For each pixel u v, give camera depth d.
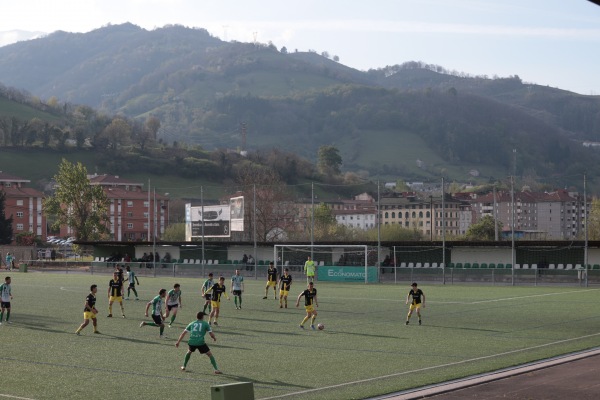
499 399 21.61
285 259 95.94
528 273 78.25
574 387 23.14
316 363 28.70
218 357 30.25
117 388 24.03
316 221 151.38
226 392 17.75
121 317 45.56
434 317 45.28
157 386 24.36
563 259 83.06
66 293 64.81
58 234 184.25
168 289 70.75
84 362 29.08
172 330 39.03
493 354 30.48
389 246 90.25
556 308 50.62
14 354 31.06
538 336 36.16
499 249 86.00
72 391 23.56
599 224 128.62
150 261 105.75
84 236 129.50
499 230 155.50
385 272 84.31
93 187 130.62
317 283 81.31
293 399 22.12
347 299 58.84
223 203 148.75
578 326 40.25
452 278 79.19
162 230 187.25
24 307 51.91
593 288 71.06
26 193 177.62
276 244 90.88
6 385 24.52
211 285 44.06
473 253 87.75
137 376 26.14
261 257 99.56
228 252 102.56
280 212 134.88
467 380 24.48
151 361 29.27
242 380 25.38
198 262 104.44
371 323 42.22
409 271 83.88
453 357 29.86
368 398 22.17
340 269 83.81
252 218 130.75
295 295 63.22
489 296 61.66
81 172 129.62
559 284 76.75
